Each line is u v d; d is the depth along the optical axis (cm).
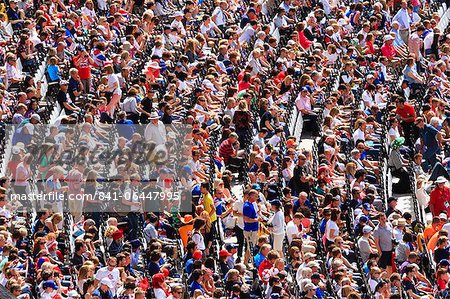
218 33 12675
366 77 12144
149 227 8688
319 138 11438
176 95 11119
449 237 9531
